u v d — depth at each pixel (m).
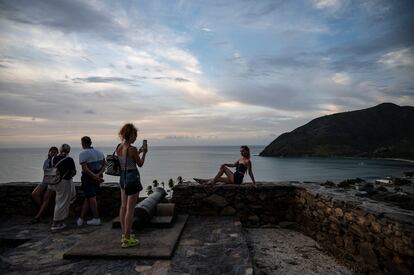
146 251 3.77
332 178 138.00
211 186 6.15
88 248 3.90
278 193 6.12
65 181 5.26
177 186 6.17
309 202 5.43
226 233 4.80
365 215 3.72
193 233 4.81
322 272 3.95
